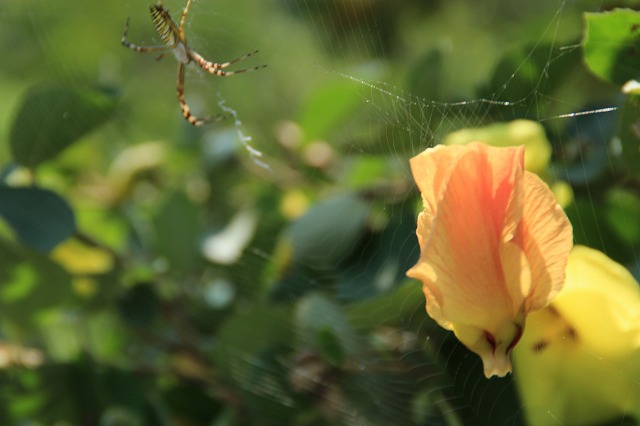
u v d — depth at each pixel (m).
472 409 0.76
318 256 0.85
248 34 1.24
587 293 0.65
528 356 0.67
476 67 1.09
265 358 0.89
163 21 0.84
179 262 1.00
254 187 1.09
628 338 0.65
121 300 1.00
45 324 1.01
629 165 0.72
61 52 1.50
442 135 0.80
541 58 0.79
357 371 0.83
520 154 0.61
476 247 0.61
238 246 0.96
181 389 0.95
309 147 1.03
